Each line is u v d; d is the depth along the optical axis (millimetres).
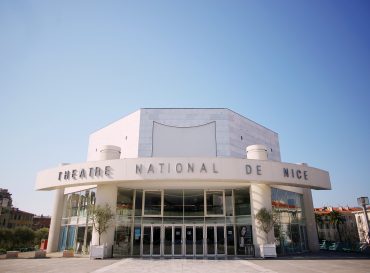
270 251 21250
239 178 21953
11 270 14523
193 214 24438
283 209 26844
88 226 25359
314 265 16734
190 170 21656
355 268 15273
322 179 26359
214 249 23422
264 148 26344
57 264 17359
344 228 77438
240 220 24203
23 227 49406
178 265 16859
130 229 24016
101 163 22688
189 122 32312
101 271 14273
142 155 30859
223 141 31625
